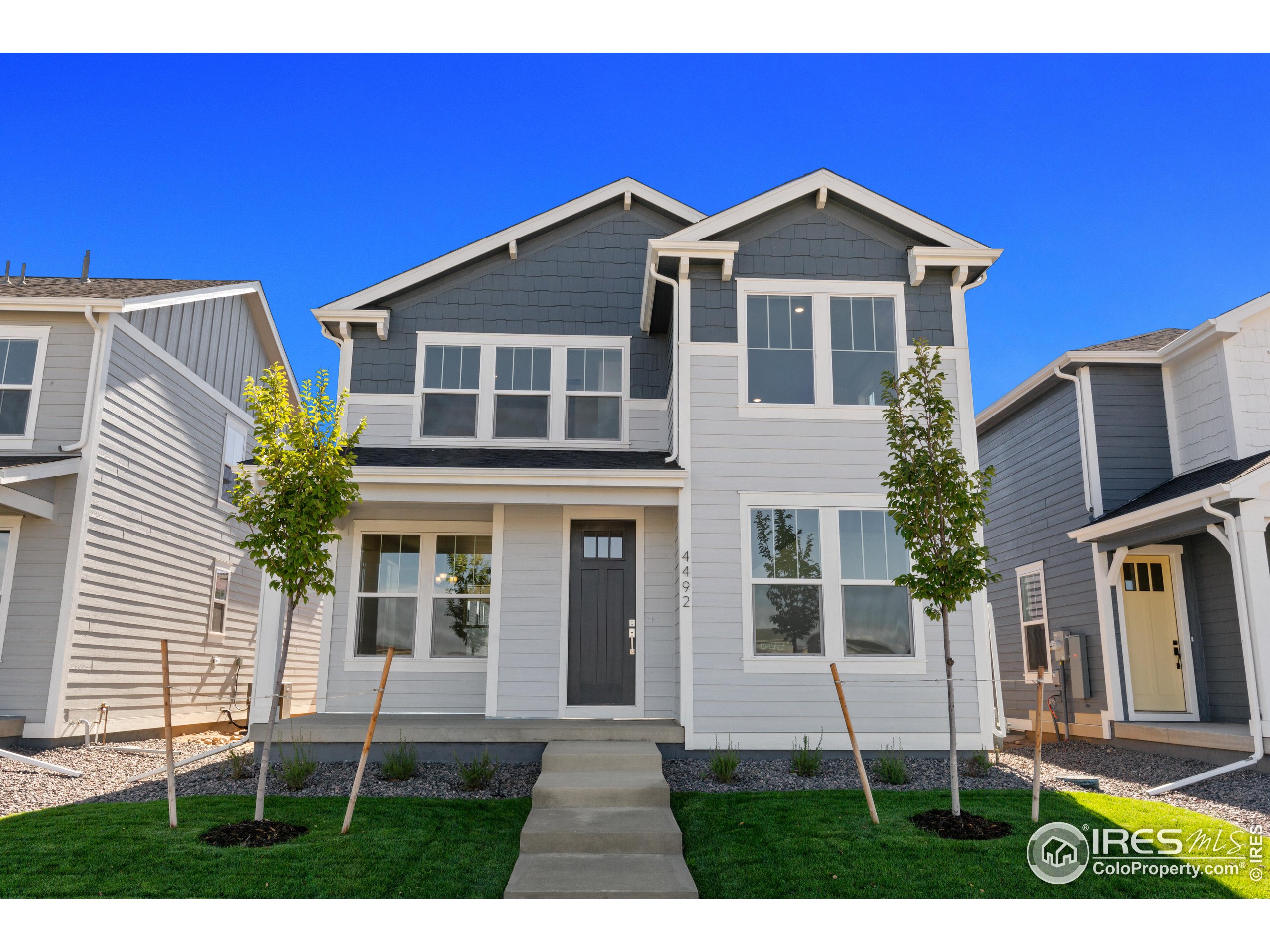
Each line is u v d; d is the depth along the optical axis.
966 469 10.03
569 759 7.86
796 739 9.35
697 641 9.52
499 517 10.72
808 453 10.05
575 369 11.98
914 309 10.48
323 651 11.01
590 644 10.66
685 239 10.30
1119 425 13.05
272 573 6.57
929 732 9.47
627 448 11.68
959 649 9.69
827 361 10.30
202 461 15.24
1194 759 10.24
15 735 10.78
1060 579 13.71
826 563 9.81
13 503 10.70
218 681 15.89
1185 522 10.42
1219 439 11.96
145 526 13.24
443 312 12.05
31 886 5.10
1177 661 12.33
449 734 8.95
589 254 12.35
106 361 12.13
